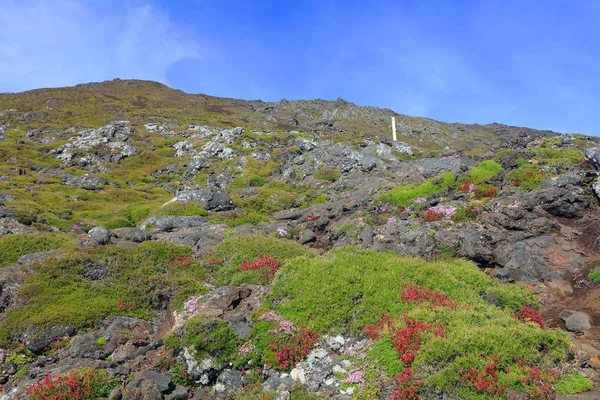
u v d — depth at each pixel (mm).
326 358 13430
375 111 158875
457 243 21734
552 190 23625
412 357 12109
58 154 67688
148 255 20859
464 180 29125
